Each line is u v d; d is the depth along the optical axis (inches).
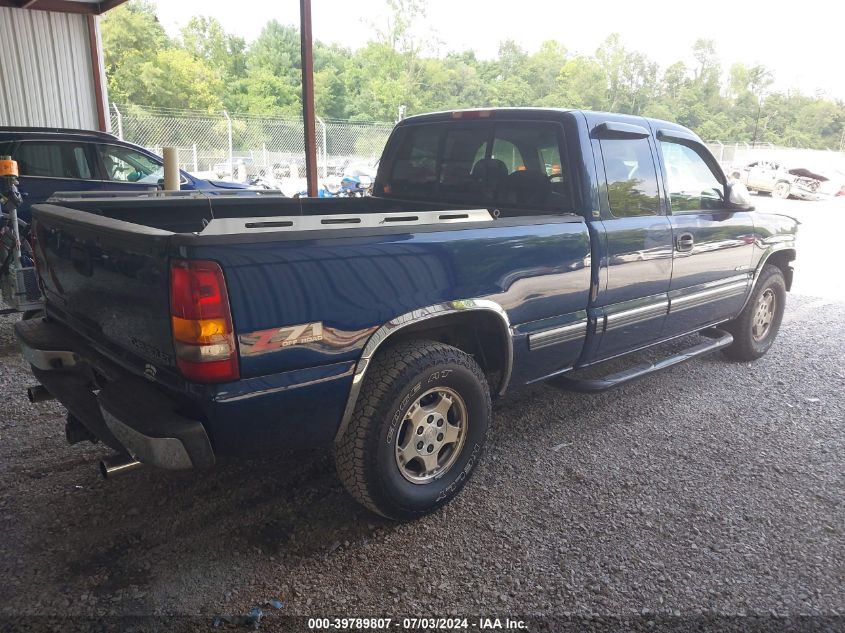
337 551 108.0
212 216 149.8
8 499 119.2
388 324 103.5
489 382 136.4
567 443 150.5
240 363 88.4
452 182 164.4
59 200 128.3
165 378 92.5
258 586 99.0
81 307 111.7
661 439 154.0
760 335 215.3
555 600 98.1
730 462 143.7
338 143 863.7
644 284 152.3
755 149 1230.9
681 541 113.8
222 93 2030.0
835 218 748.0
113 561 103.4
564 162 138.9
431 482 117.3
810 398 183.8
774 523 120.3
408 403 109.0
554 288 129.8
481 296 116.3
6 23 479.2
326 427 102.0
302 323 93.4
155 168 342.6
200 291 83.9
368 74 2219.5
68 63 517.0
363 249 99.7
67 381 114.7
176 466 87.4
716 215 175.8
